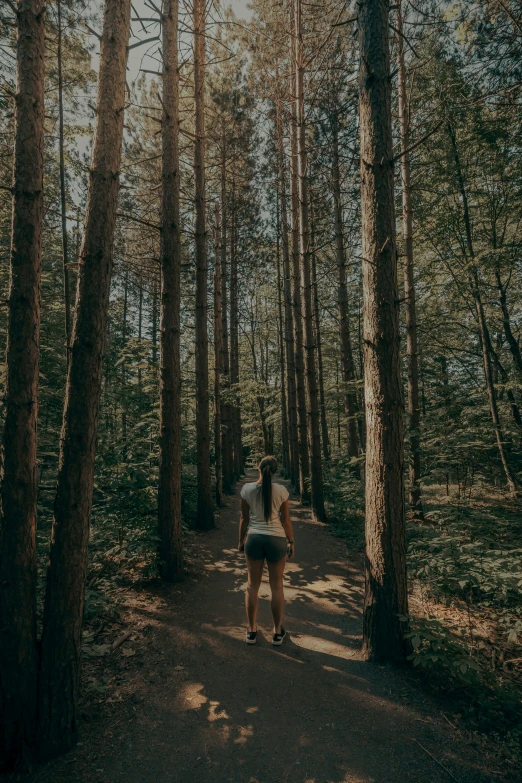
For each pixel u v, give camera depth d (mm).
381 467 3574
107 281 2881
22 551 2518
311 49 8969
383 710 2922
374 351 3650
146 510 5922
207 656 3684
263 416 27625
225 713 2918
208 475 8906
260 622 4418
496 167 10531
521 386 10273
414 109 8727
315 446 9484
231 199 15117
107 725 2799
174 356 5918
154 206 11867
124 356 7848
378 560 3557
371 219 3672
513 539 6230
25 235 2656
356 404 12500
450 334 14234
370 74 3629
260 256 17453
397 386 3633
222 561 6594
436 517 6410
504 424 9055
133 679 3320
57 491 2678
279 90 10820
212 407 14617
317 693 3129
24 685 2477
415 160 10109
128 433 7484
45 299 9297
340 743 2615
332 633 4156
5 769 2393
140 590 5211
